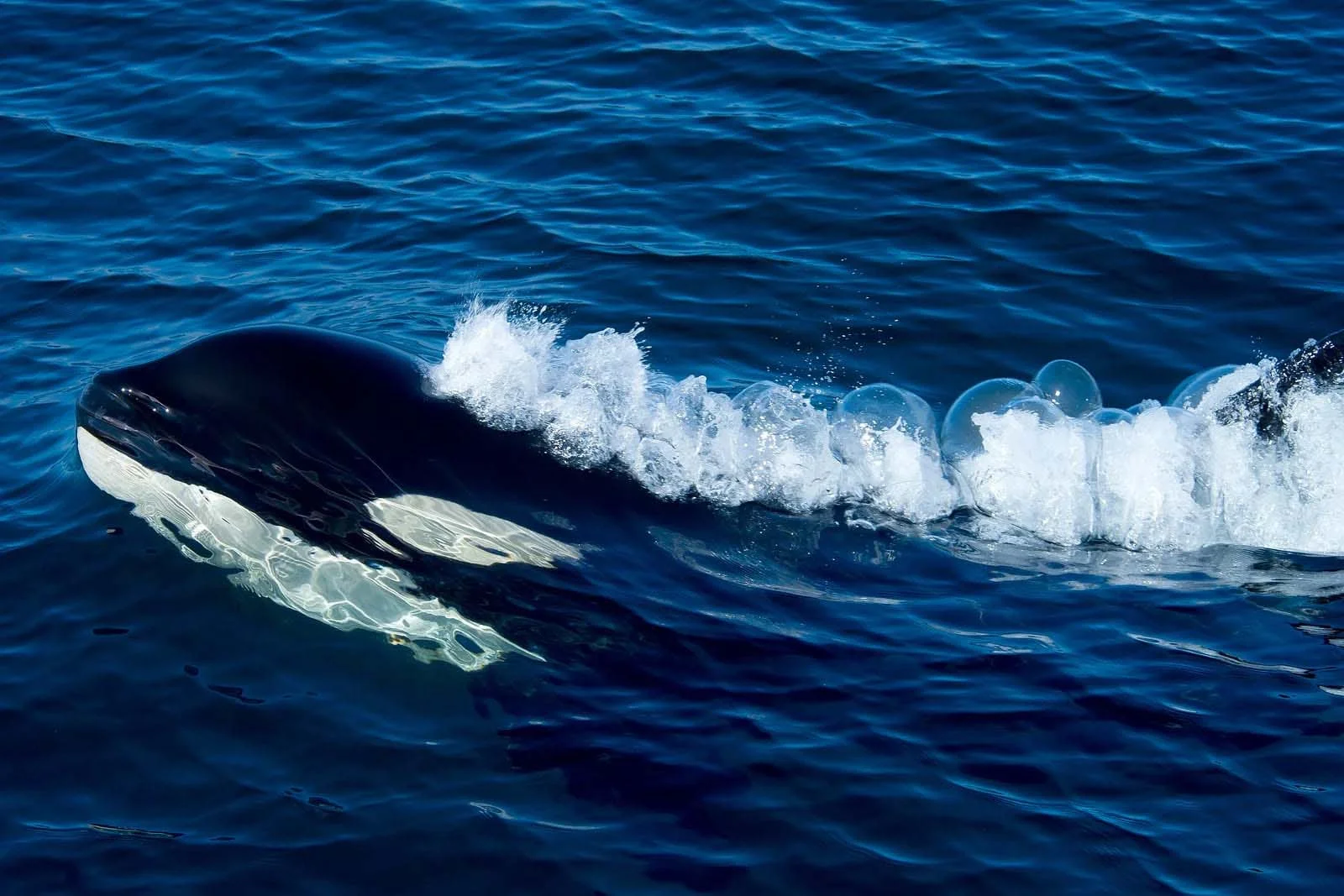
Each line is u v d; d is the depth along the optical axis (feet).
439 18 86.63
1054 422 47.39
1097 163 70.85
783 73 79.20
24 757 38.70
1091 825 35.53
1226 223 65.92
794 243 65.57
